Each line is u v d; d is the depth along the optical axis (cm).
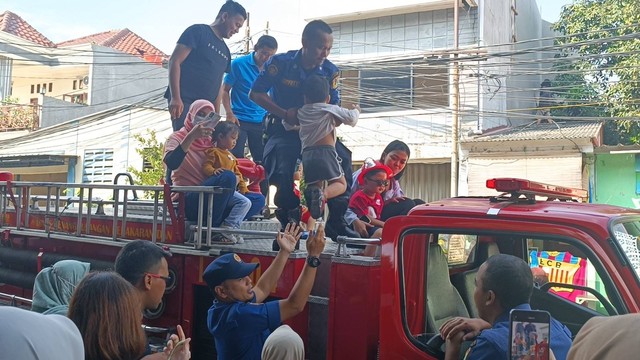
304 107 412
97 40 2767
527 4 2161
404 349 284
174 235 401
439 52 1364
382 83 1670
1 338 180
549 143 1423
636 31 1517
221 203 402
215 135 479
